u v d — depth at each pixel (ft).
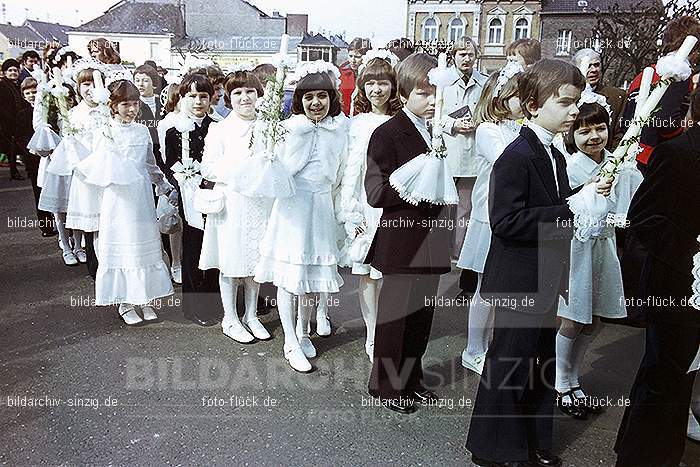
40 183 13.78
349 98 9.12
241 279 10.61
